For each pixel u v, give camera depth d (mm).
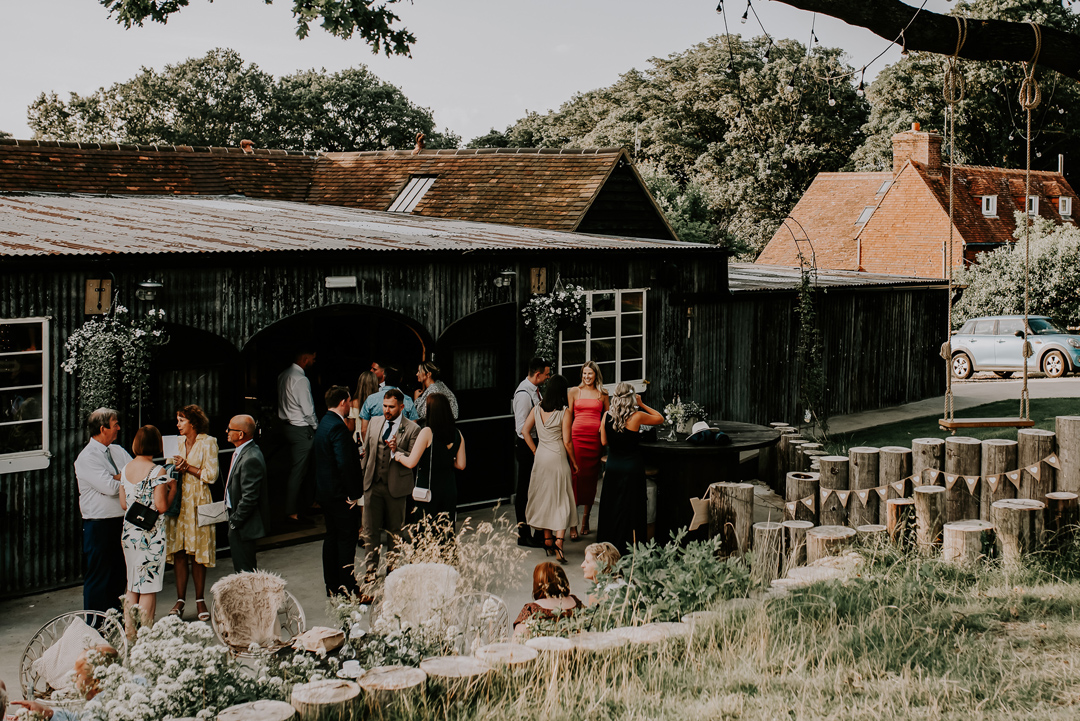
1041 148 45000
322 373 12594
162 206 14609
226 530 9172
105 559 7008
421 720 4535
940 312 20359
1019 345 24188
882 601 6133
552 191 17500
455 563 6891
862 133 48875
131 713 4090
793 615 6008
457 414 10102
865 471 8086
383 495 7918
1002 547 7258
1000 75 41719
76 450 8047
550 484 8680
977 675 4926
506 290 11242
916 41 7984
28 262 7590
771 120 48969
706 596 6172
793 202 48938
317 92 52719
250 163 21375
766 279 18047
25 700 4672
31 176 18172
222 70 53000
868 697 4676
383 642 5262
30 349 7793
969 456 7910
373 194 20078
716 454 9117
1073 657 5113
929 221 35312
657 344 13305
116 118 52812
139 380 8164
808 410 14719
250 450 7414
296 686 4566
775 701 4656
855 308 18078
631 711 4551
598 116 57219
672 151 49656
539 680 4969
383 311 10031
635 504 8516
